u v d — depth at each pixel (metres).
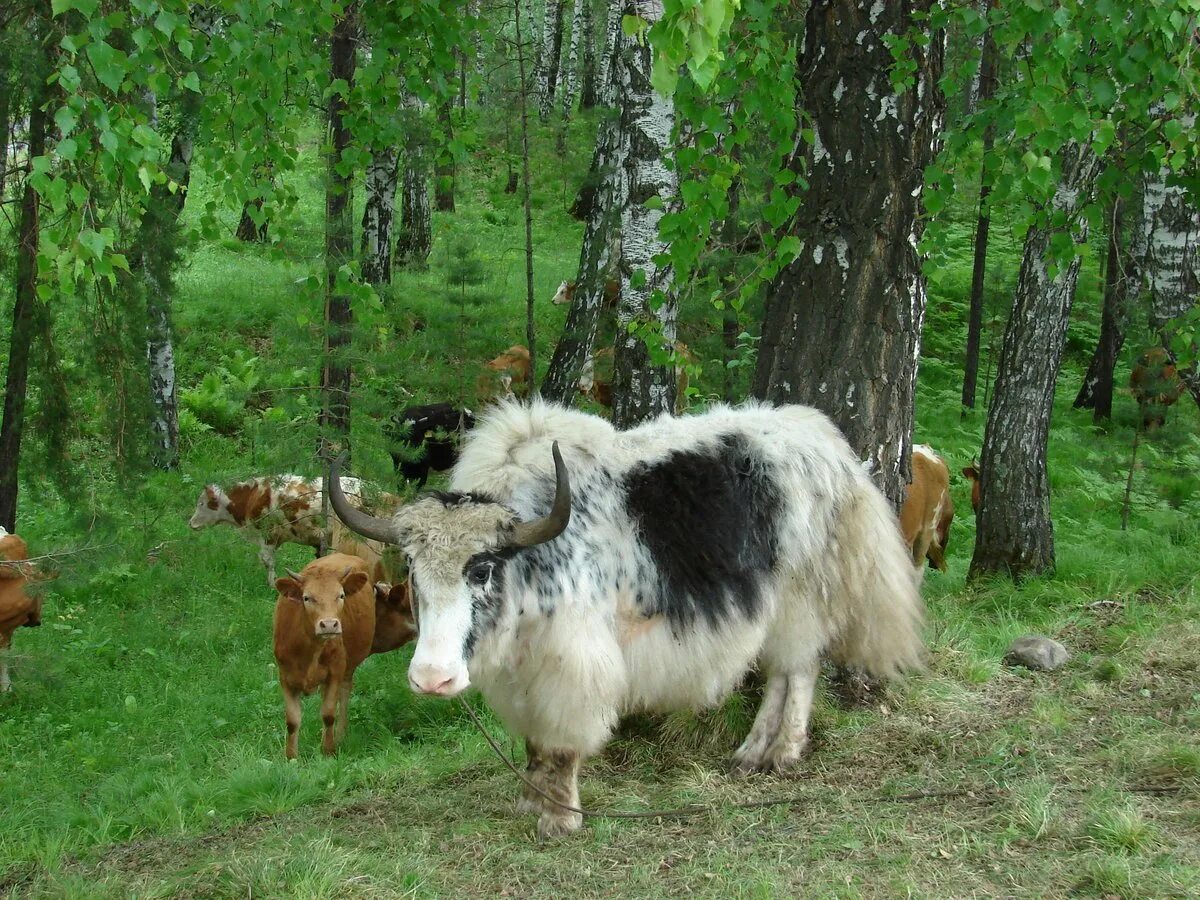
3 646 9.27
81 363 9.70
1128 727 5.75
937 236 6.13
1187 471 14.33
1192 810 4.79
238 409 15.80
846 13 6.50
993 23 5.28
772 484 5.87
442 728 8.10
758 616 5.74
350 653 8.30
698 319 15.31
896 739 6.07
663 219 6.18
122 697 9.32
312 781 6.57
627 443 5.75
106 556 8.43
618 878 4.82
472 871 4.99
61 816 6.65
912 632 6.26
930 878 4.46
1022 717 6.11
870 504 6.16
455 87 8.52
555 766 5.45
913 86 6.51
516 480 5.35
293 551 13.02
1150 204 9.67
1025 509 10.23
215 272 20.02
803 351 6.75
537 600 5.16
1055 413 18.53
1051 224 6.49
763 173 8.46
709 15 3.38
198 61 6.80
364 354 10.38
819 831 5.07
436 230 22.75
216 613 11.17
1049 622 7.90
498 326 13.65
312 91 9.52
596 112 14.62
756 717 6.21
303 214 19.61
